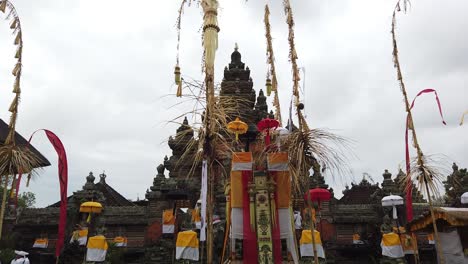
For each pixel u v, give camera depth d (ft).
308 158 26.94
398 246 63.46
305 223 57.72
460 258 39.27
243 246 32.24
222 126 28.07
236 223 32.99
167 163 102.94
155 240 96.02
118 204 126.31
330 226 93.40
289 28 30.66
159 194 100.37
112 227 99.66
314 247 26.21
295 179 28.19
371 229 89.15
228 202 35.94
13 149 27.45
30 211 100.17
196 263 57.41
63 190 33.27
